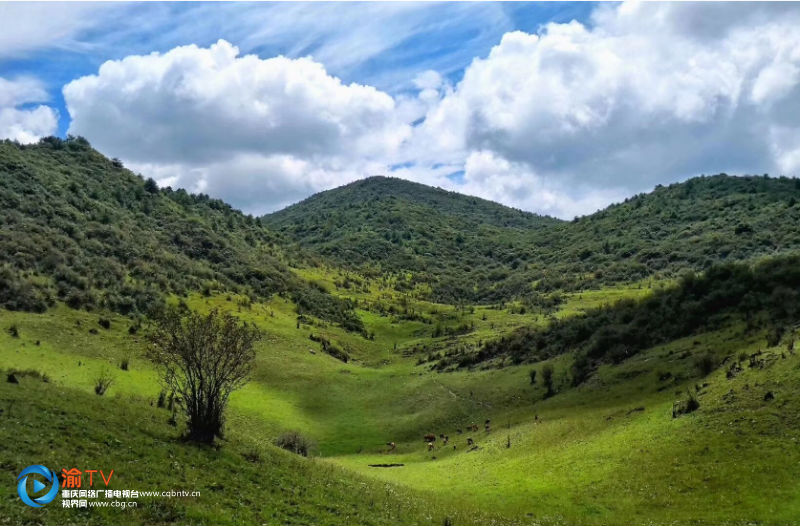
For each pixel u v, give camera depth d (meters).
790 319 47.47
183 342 29.30
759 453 30.08
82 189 147.25
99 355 73.38
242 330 31.27
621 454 36.09
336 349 112.38
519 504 32.59
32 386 29.34
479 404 66.44
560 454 40.03
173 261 131.00
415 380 82.00
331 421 70.88
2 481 17.34
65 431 22.97
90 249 114.50
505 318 154.88
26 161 144.75
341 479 30.08
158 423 29.33
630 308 70.31
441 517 26.59
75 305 88.25
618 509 29.56
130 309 94.94
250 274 152.62
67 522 16.09
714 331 54.59
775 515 24.98
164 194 193.75
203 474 23.00
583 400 52.91
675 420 37.97
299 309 138.50
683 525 25.98
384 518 24.00
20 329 72.94
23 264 92.19
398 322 156.88
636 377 52.56
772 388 35.84
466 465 45.72
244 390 76.56
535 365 71.81
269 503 21.91
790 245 176.38
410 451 58.94
